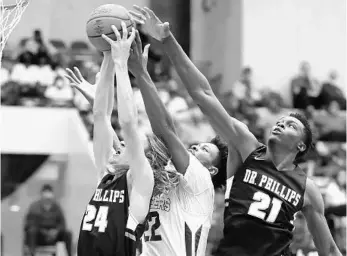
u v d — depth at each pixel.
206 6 16.84
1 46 5.52
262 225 4.52
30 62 13.73
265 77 15.90
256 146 4.70
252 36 15.89
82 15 16.70
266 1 15.95
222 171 5.00
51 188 11.59
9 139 12.63
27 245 11.31
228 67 16.20
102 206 4.32
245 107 13.51
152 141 4.51
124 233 4.22
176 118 12.77
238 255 4.52
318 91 14.84
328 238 4.78
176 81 15.16
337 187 11.24
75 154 12.16
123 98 4.21
